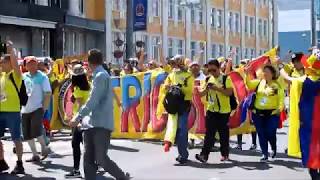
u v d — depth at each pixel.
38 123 12.04
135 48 41.19
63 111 16.78
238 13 66.31
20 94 10.88
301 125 8.69
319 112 8.62
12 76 10.78
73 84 10.62
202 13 58.25
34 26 33.09
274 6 75.94
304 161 8.64
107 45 43.41
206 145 12.20
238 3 66.19
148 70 17.39
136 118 16.12
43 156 12.50
